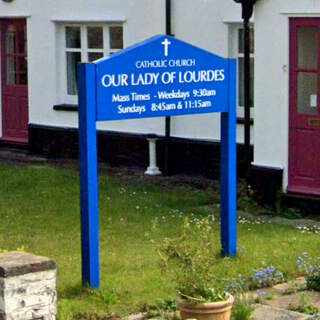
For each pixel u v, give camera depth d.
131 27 20.75
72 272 12.29
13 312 9.53
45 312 9.79
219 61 12.92
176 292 10.82
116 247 13.80
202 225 12.95
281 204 16.56
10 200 17.12
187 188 18.73
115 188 18.33
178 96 12.46
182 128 19.97
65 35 22.11
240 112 19.16
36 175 19.39
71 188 18.11
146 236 14.03
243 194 17.80
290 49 16.38
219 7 19.17
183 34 19.88
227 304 9.90
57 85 22.22
